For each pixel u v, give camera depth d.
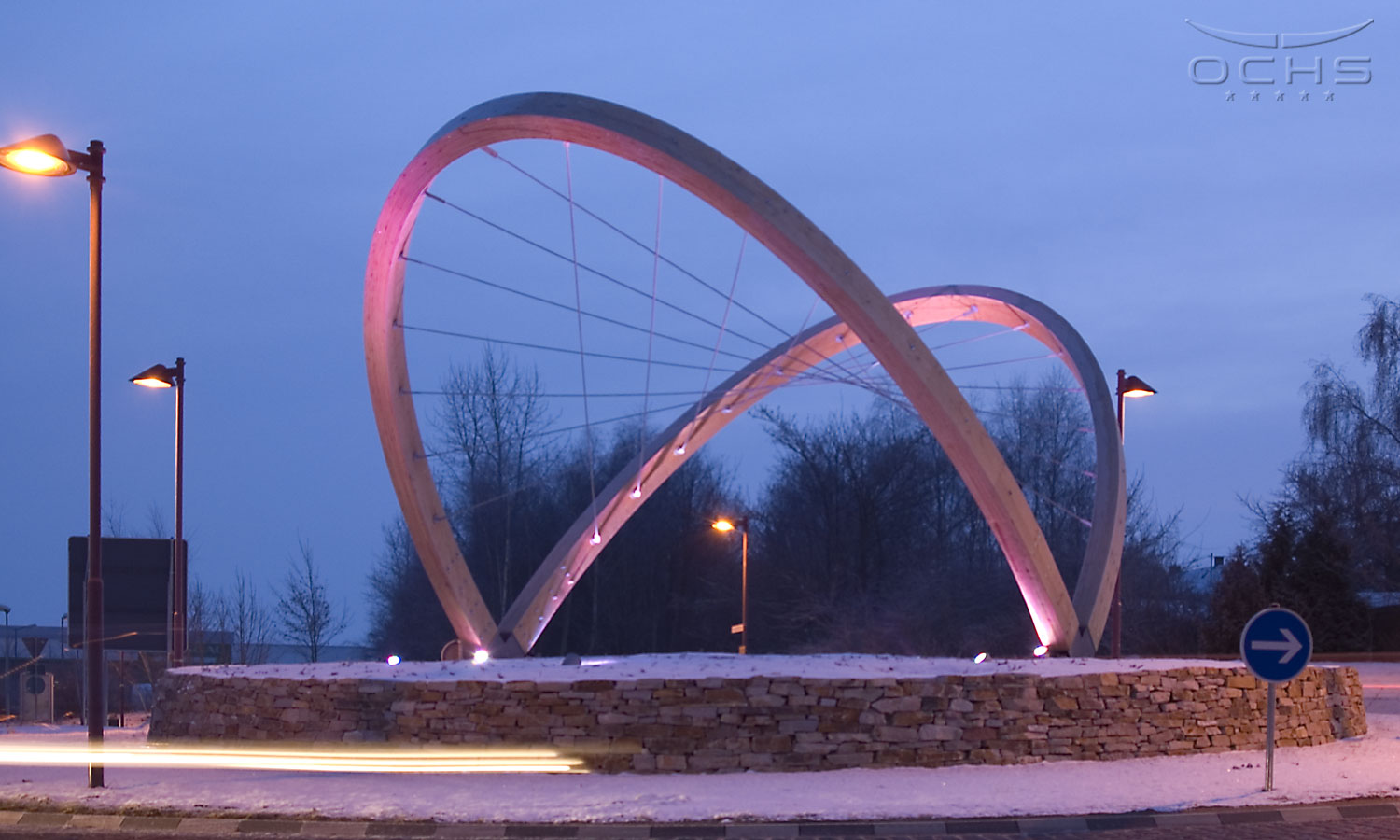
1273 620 11.92
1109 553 20.98
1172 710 15.38
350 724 14.98
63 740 19.42
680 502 57.56
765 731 13.99
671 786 12.72
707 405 24.08
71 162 13.27
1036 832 10.70
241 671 17.70
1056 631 19.88
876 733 14.14
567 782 12.91
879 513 53.69
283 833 10.70
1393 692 26.97
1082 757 14.70
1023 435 55.75
